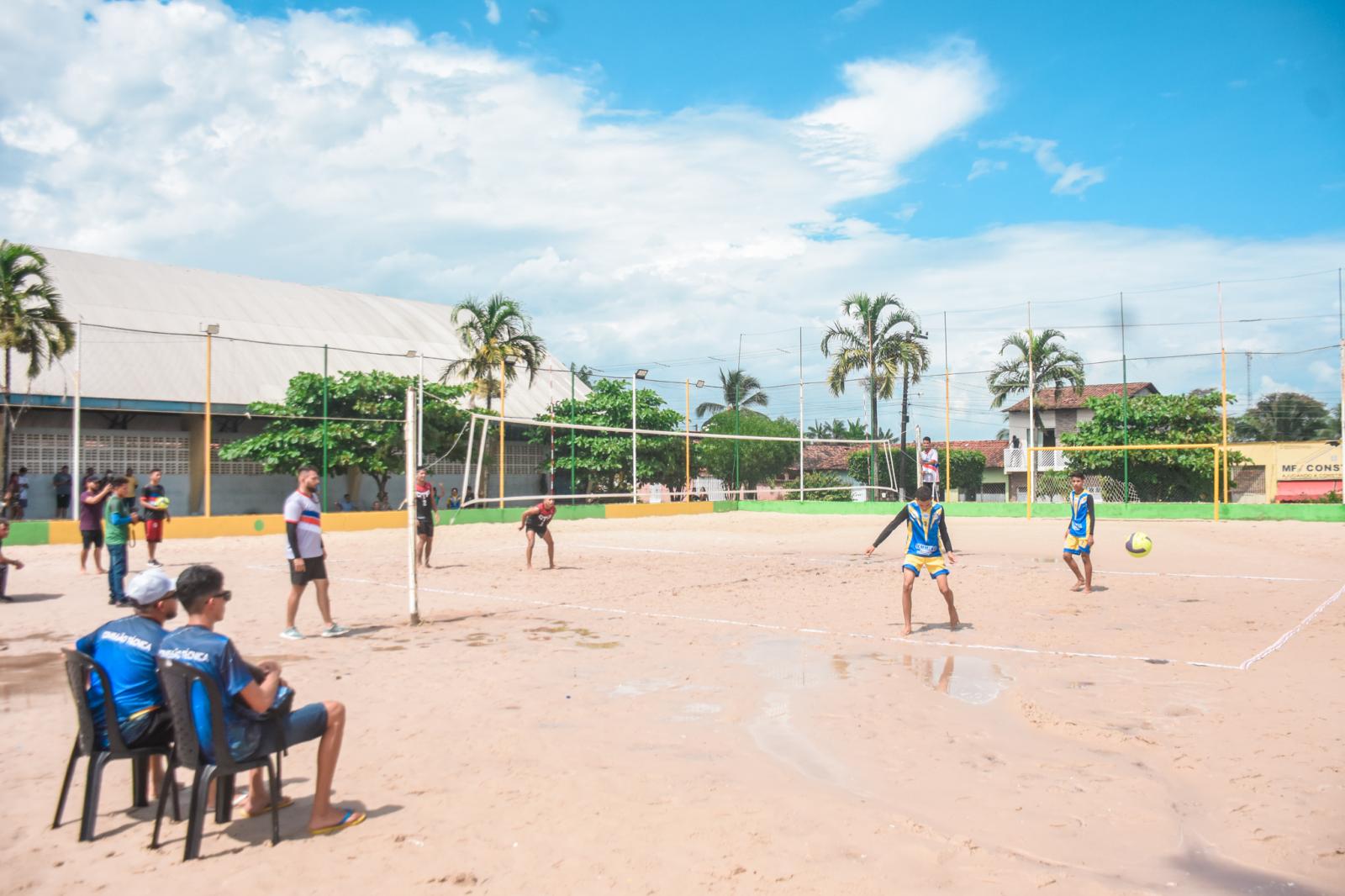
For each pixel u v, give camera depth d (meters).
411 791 4.65
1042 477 40.72
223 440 29.94
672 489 36.34
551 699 6.49
